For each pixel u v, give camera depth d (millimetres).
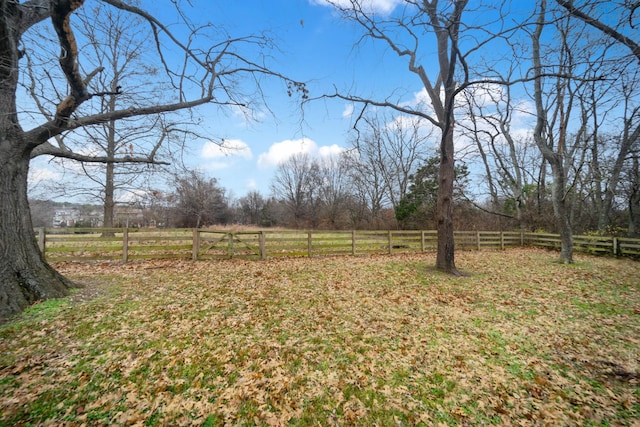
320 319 4664
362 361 3430
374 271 8422
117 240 9141
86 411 2521
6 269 4555
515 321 4691
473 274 8180
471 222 20641
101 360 3307
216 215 41250
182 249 9938
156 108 5488
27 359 3277
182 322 4398
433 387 2965
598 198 15969
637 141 11406
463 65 5922
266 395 2791
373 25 6379
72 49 3902
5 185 4621
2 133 4598
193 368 3197
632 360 3484
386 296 5949
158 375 3057
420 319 4738
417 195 21859
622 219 16234
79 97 4527
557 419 2518
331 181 38719
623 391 2902
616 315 4969
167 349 3586
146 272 7742
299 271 8320
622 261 11078
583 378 3121
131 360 3320
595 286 6922
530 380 3082
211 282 6773
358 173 29547
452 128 8156
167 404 2637
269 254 10797
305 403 2701
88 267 8242
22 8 4270
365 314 4926
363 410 2625
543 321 4691
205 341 3818
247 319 4582
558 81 10125
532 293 6281
